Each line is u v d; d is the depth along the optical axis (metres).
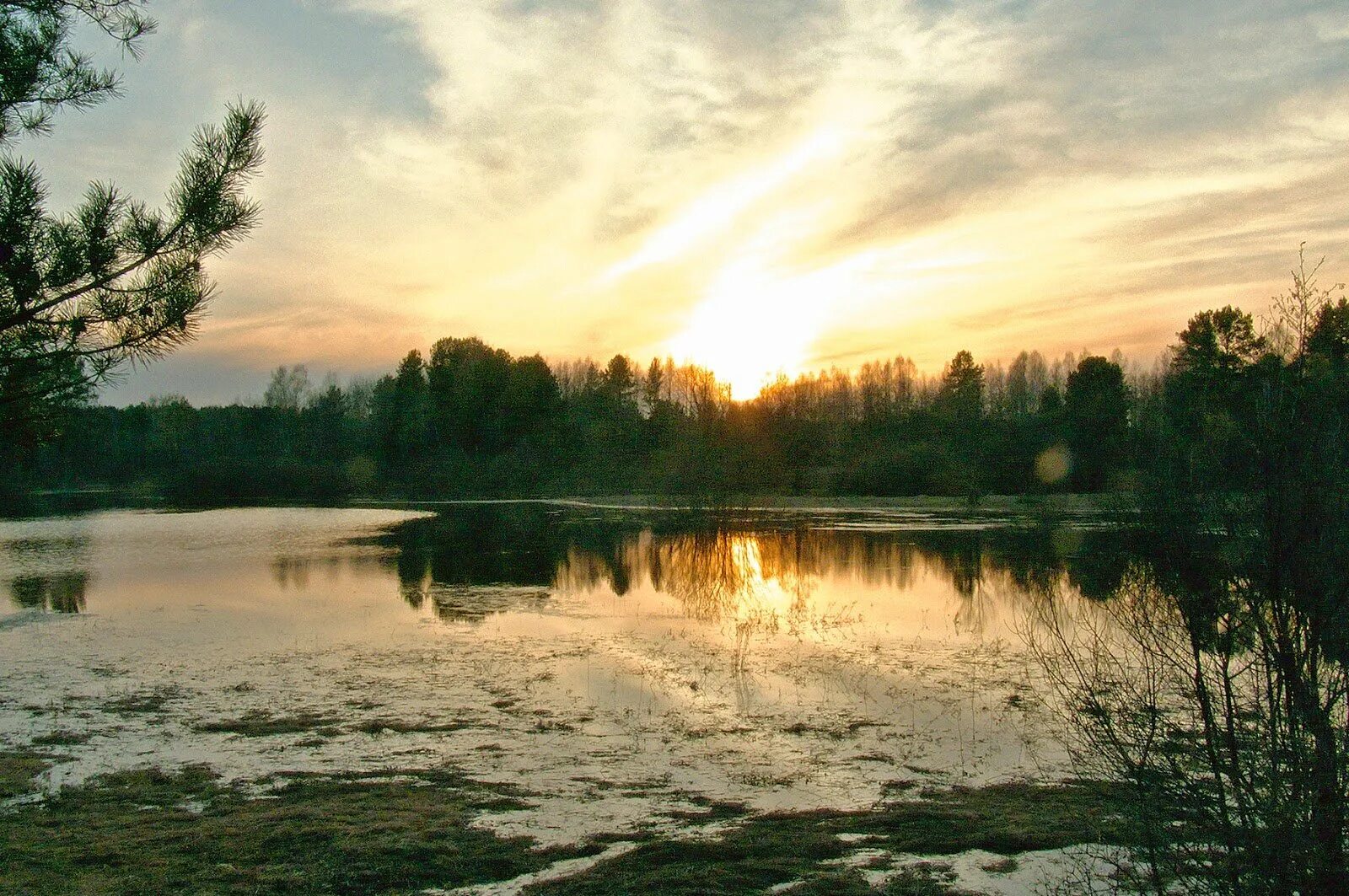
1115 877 6.23
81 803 8.82
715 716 12.15
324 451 102.50
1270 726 4.84
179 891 6.59
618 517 59.34
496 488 90.06
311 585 26.91
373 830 7.84
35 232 5.96
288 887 6.71
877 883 6.64
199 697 13.46
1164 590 5.25
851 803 8.77
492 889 6.71
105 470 93.62
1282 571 4.78
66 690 13.94
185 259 6.50
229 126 6.61
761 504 49.78
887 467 70.06
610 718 12.11
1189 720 6.27
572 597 24.16
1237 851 5.01
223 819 8.25
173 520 58.47
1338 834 4.65
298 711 12.59
